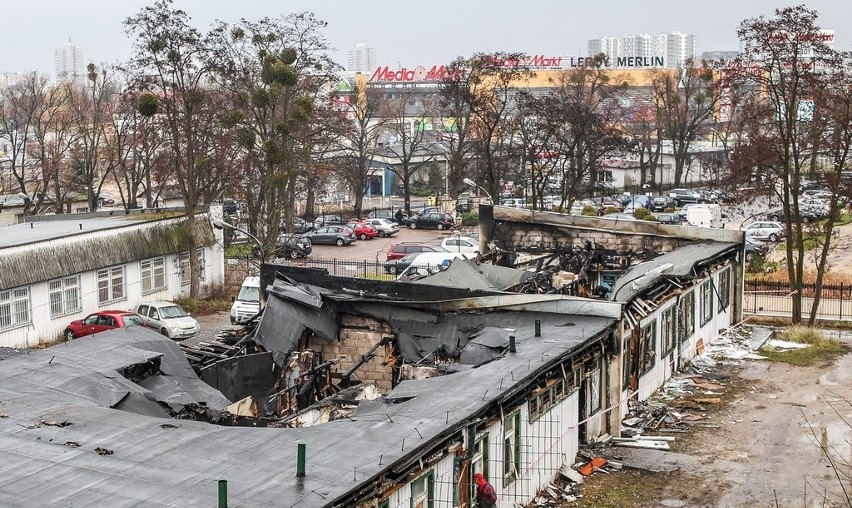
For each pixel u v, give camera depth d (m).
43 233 42.69
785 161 42.75
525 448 21.52
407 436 16.84
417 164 94.62
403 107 102.50
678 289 32.62
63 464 15.62
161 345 23.97
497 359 22.72
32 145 89.75
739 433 27.08
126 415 18.44
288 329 26.58
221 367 24.72
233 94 56.03
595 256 38.59
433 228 78.19
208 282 50.66
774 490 22.95
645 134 103.81
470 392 19.62
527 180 84.94
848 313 43.00
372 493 15.21
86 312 42.50
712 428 27.52
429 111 119.88
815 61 42.78
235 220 67.25
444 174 97.50
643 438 26.47
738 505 22.08
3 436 17.00
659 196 90.75
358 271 56.41
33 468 15.46
